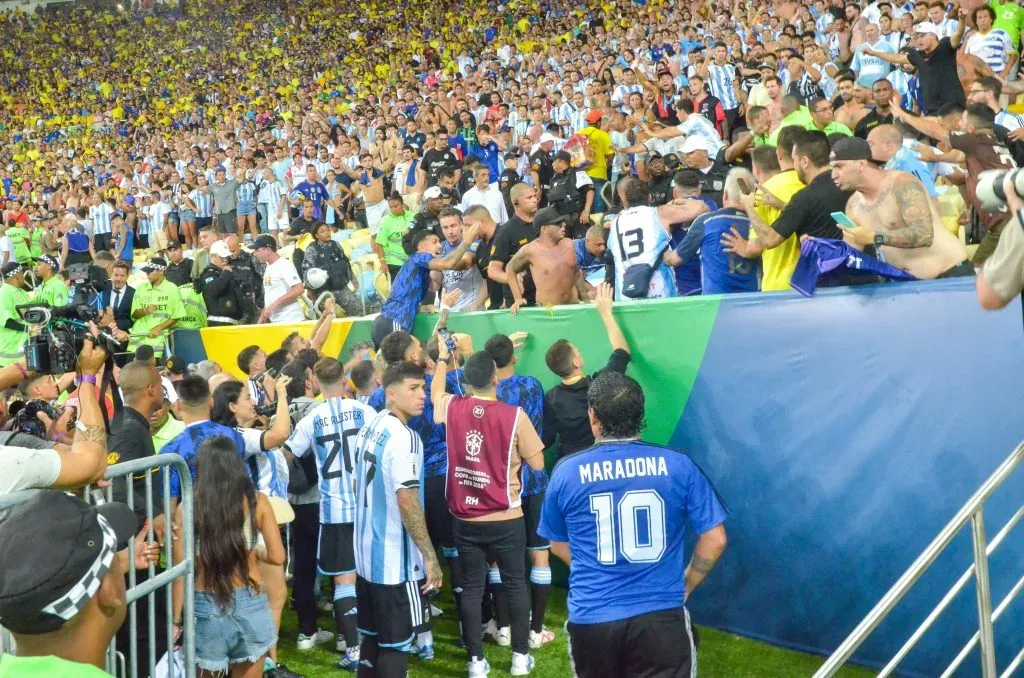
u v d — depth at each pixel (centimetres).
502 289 693
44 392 517
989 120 536
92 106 2909
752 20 1409
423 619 431
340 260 969
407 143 1566
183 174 2002
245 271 1011
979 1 876
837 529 464
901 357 438
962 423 421
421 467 423
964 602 425
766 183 516
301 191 1519
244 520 380
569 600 339
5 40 3161
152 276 962
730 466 500
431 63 2147
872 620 286
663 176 777
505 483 470
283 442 494
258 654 384
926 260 445
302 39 2677
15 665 151
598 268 719
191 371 680
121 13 3061
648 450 336
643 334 525
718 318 497
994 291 239
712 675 466
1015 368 406
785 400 476
